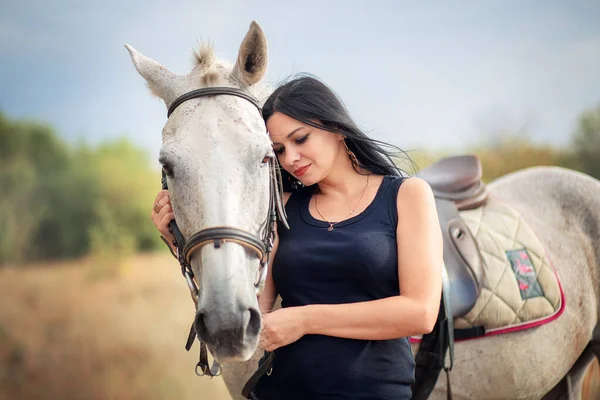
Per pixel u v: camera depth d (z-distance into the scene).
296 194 1.76
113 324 6.66
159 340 6.17
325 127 1.60
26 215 13.64
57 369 5.57
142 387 5.14
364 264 1.52
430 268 1.50
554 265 2.43
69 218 14.01
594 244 2.57
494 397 2.19
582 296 2.46
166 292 8.31
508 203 2.66
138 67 1.72
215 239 1.40
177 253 1.60
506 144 12.16
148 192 14.89
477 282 2.11
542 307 2.21
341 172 1.67
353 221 1.58
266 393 1.62
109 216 13.45
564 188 2.67
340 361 1.52
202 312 1.35
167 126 1.58
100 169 15.59
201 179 1.45
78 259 12.38
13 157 15.90
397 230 1.56
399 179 1.62
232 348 1.34
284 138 1.61
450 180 2.45
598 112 12.13
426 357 2.00
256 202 1.50
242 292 1.37
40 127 17.44
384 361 1.53
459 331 2.10
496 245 2.28
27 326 6.82
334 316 1.48
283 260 1.61
